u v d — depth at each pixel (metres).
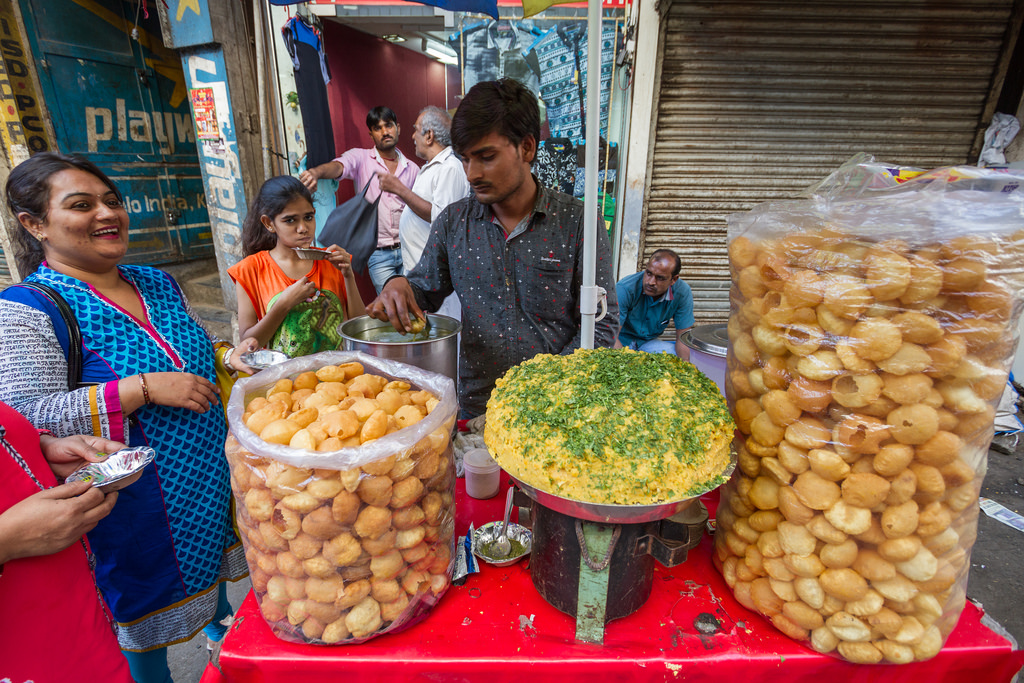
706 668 0.91
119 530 1.40
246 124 4.39
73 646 1.12
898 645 0.83
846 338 0.80
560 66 4.15
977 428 0.81
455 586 1.07
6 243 4.81
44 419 1.22
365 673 0.91
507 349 1.85
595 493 0.84
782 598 0.91
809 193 1.13
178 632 1.55
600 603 0.91
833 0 3.78
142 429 1.39
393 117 4.05
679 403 0.95
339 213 4.06
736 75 4.02
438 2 1.70
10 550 0.96
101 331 1.37
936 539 0.81
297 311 2.26
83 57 4.91
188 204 6.02
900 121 4.10
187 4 4.00
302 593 0.87
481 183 1.57
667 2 3.82
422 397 1.09
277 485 0.81
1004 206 0.78
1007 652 0.92
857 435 0.79
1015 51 3.95
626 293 3.52
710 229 4.48
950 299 0.77
